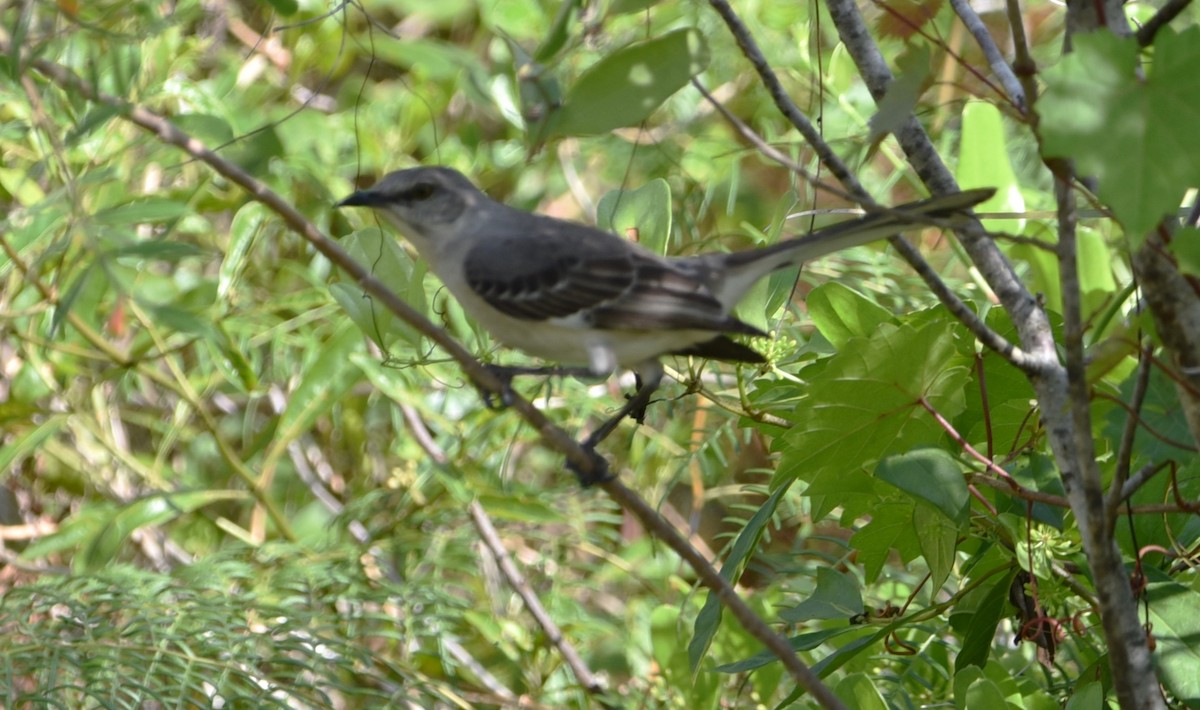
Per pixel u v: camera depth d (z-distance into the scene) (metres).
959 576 8.87
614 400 12.81
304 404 11.70
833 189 6.39
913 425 7.55
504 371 8.28
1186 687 6.79
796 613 8.42
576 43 8.73
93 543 11.02
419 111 13.51
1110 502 5.77
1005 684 7.54
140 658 9.07
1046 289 9.27
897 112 6.37
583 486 6.79
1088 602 8.10
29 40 7.11
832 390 7.14
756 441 12.66
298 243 13.91
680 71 6.68
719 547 14.82
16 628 9.52
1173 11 5.42
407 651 10.15
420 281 8.12
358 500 12.12
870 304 8.30
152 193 11.88
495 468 12.39
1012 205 9.34
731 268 8.11
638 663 11.94
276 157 12.48
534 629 12.34
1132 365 7.71
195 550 13.55
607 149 14.45
